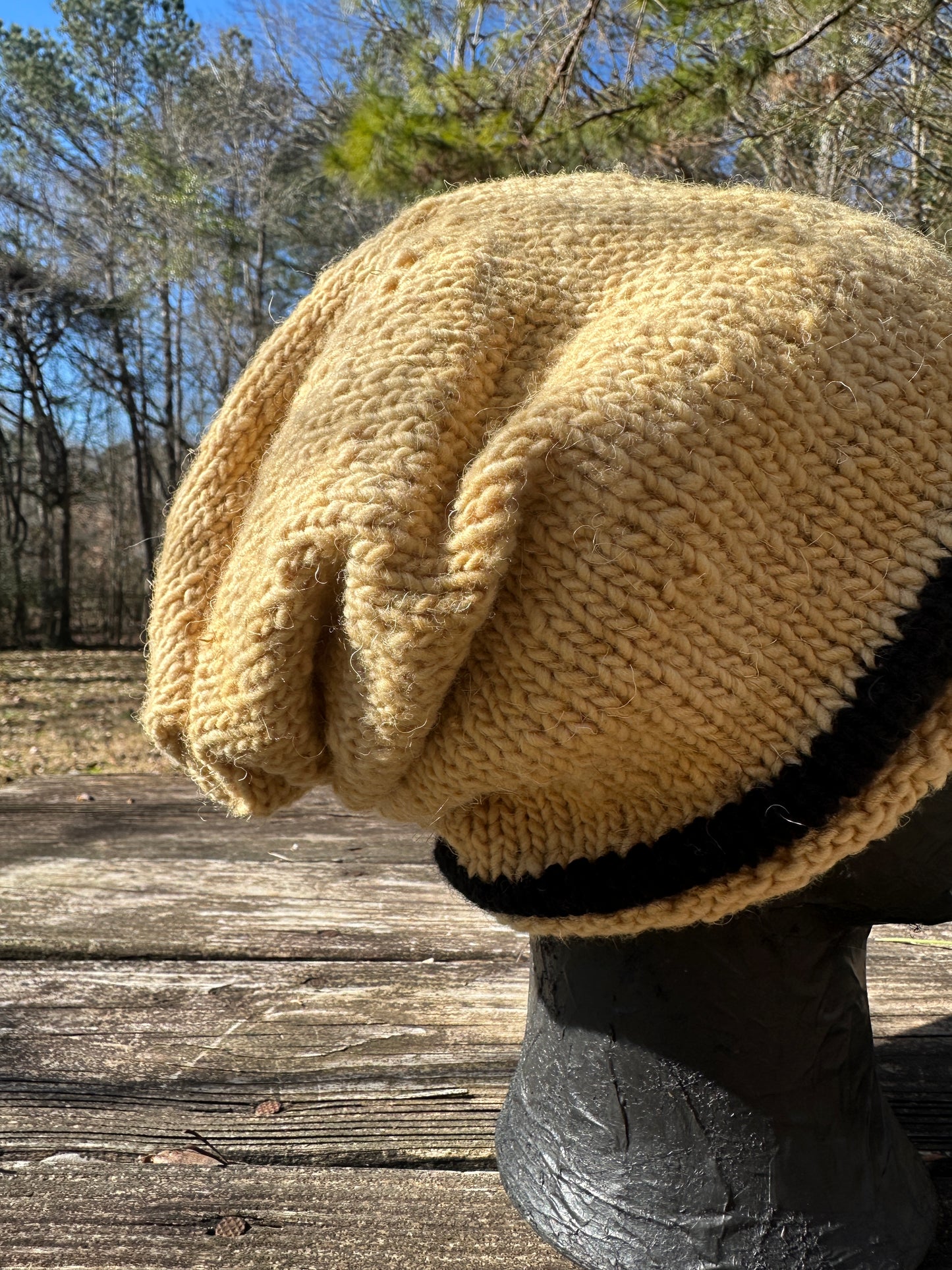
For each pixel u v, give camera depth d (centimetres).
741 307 68
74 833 210
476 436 71
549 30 371
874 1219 82
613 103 348
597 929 77
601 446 64
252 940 155
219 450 88
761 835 68
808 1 319
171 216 1196
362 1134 106
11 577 1476
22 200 1315
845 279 70
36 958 152
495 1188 96
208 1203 94
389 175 353
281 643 72
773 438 65
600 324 72
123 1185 97
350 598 68
